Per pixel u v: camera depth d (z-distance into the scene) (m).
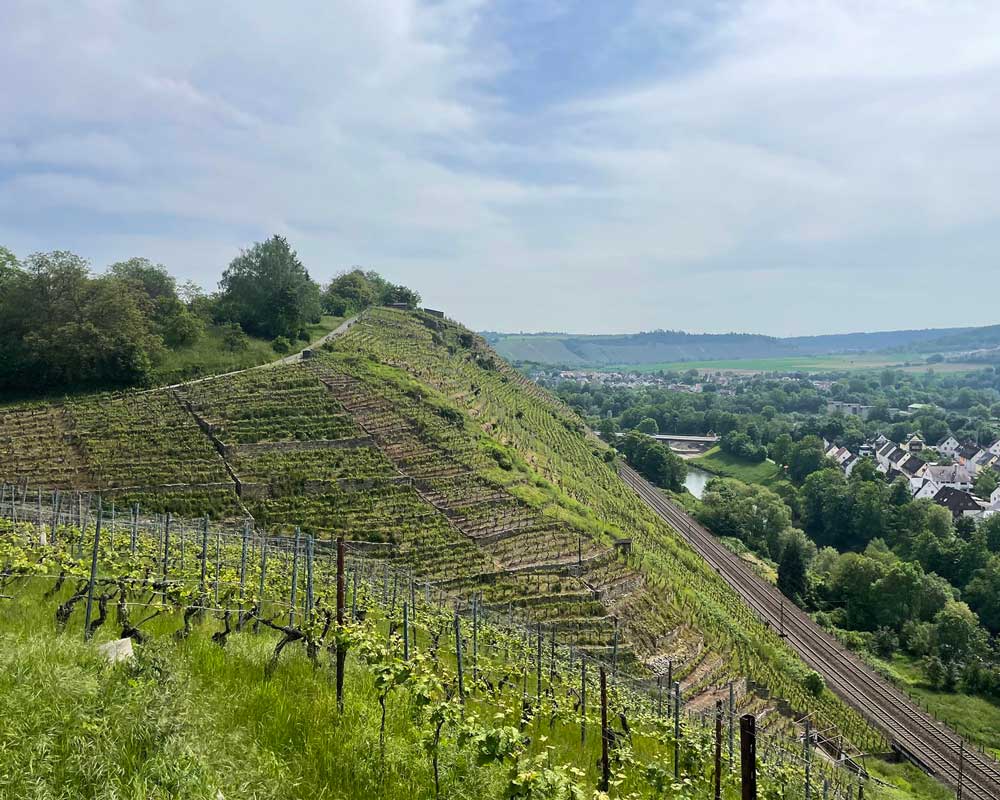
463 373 150.75
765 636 90.94
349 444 90.06
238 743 13.02
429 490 85.81
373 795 13.22
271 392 98.62
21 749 10.74
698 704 61.91
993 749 76.00
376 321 165.88
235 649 19.27
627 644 65.06
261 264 130.75
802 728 66.44
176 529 46.97
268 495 77.56
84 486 73.31
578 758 21.70
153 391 94.94
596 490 124.75
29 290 95.62
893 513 151.38
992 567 119.69
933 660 94.31
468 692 20.72
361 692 17.89
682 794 19.86
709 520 150.12
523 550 77.44
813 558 141.00
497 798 13.95
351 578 40.53
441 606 48.22
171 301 115.25
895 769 69.25
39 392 93.00
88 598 18.77
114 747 11.25
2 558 27.45
